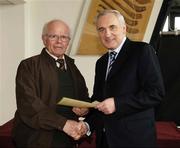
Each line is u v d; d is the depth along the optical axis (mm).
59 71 1872
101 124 1640
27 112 1711
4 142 2133
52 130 1747
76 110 1874
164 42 2492
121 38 1603
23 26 3158
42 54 1876
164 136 2066
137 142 1487
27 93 1723
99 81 1739
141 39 3068
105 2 3078
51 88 1779
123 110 1483
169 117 2477
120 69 1559
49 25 1874
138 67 1521
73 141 1893
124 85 1521
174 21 3211
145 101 1474
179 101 2455
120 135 1509
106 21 1565
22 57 3176
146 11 3045
